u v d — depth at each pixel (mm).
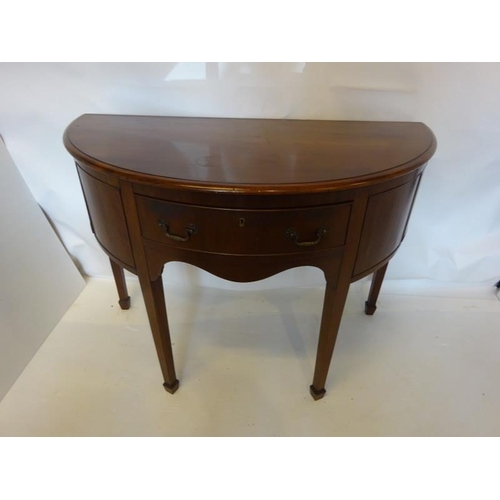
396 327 1323
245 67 984
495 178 1174
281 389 1106
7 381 1083
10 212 1158
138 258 801
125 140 832
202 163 708
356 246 751
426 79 998
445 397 1090
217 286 1495
